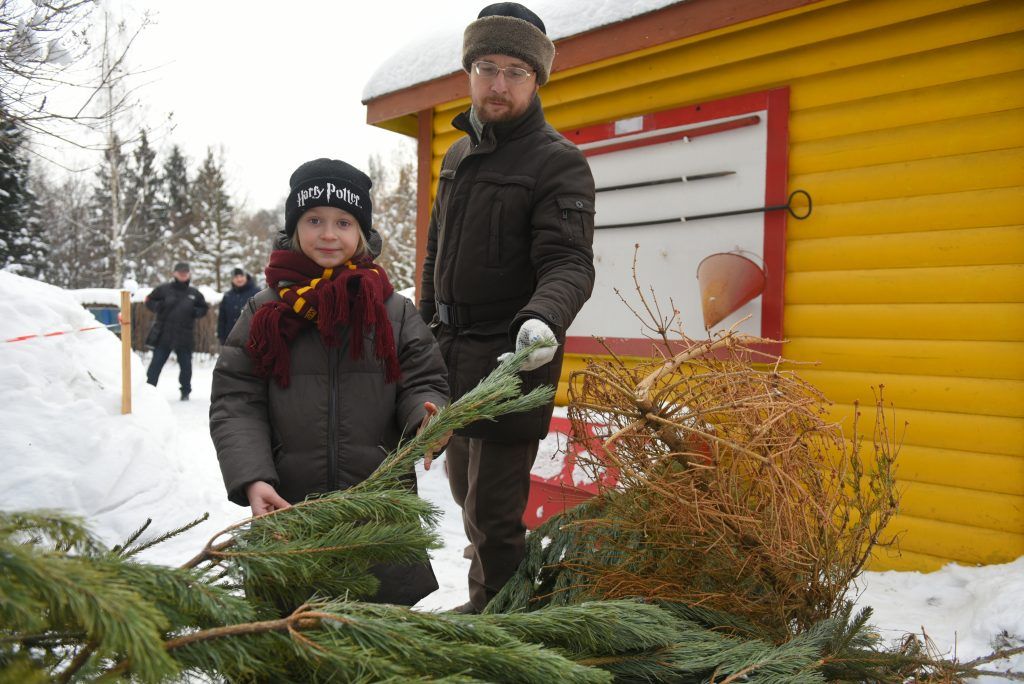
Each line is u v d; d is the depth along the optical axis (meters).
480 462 2.16
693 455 1.69
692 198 3.84
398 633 1.00
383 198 27.44
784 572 1.72
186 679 0.99
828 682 1.60
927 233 3.10
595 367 1.91
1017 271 2.87
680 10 3.51
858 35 3.28
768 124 3.55
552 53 2.20
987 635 2.24
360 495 1.25
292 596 1.25
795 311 3.48
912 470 3.07
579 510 2.17
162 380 12.03
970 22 2.96
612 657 1.53
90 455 3.57
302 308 1.69
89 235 29.56
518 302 2.21
